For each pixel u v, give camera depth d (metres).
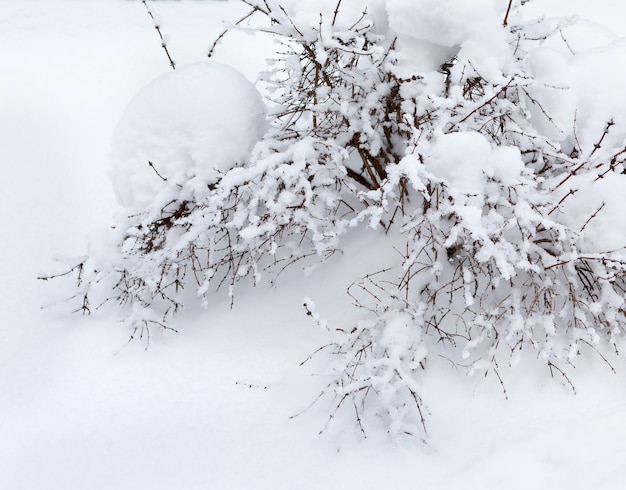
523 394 2.68
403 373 2.54
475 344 2.67
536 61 2.99
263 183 3.06
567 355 2.65
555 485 2.22
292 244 3.39
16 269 3.80
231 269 3.55
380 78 3.11
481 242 2.58
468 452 2.43
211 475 2.42
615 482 2.16
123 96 5.56
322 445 2.52
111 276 3.62
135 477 2.44
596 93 2.98
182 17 7.36
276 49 6.52
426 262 3.05
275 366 2.93
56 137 4.92
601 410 2.55
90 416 2.78
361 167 3.60
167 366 3.02
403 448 2.45
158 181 3.13
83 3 7.46
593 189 2.75
